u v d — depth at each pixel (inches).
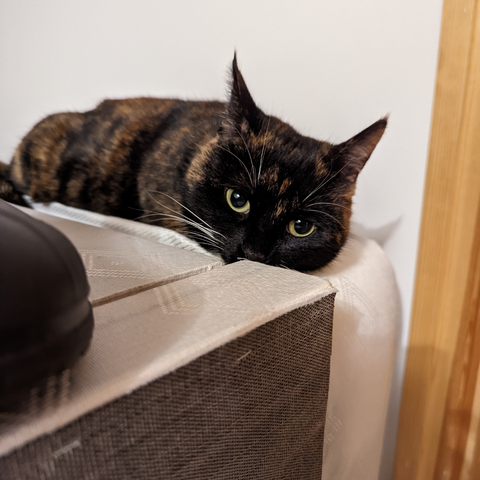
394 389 37.2
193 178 31.1
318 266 29.5
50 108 56.8
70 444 9.3
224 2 37.3
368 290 25.9
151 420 10.9
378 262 29.3
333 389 22.4
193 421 12.2
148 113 38.8
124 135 37.9
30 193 42.3
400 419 36.6
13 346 8.0
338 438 24.1
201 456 12.8
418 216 32.6
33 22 53.6
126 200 37.0
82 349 9.5
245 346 13.3
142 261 19.5
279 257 28.7
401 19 29.6
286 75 36.1
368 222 35.7
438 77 28.4
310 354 16.8
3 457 8.3
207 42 39.5
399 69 30.6
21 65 58.2
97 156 38.4
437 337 33.0
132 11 43.6
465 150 28.6
